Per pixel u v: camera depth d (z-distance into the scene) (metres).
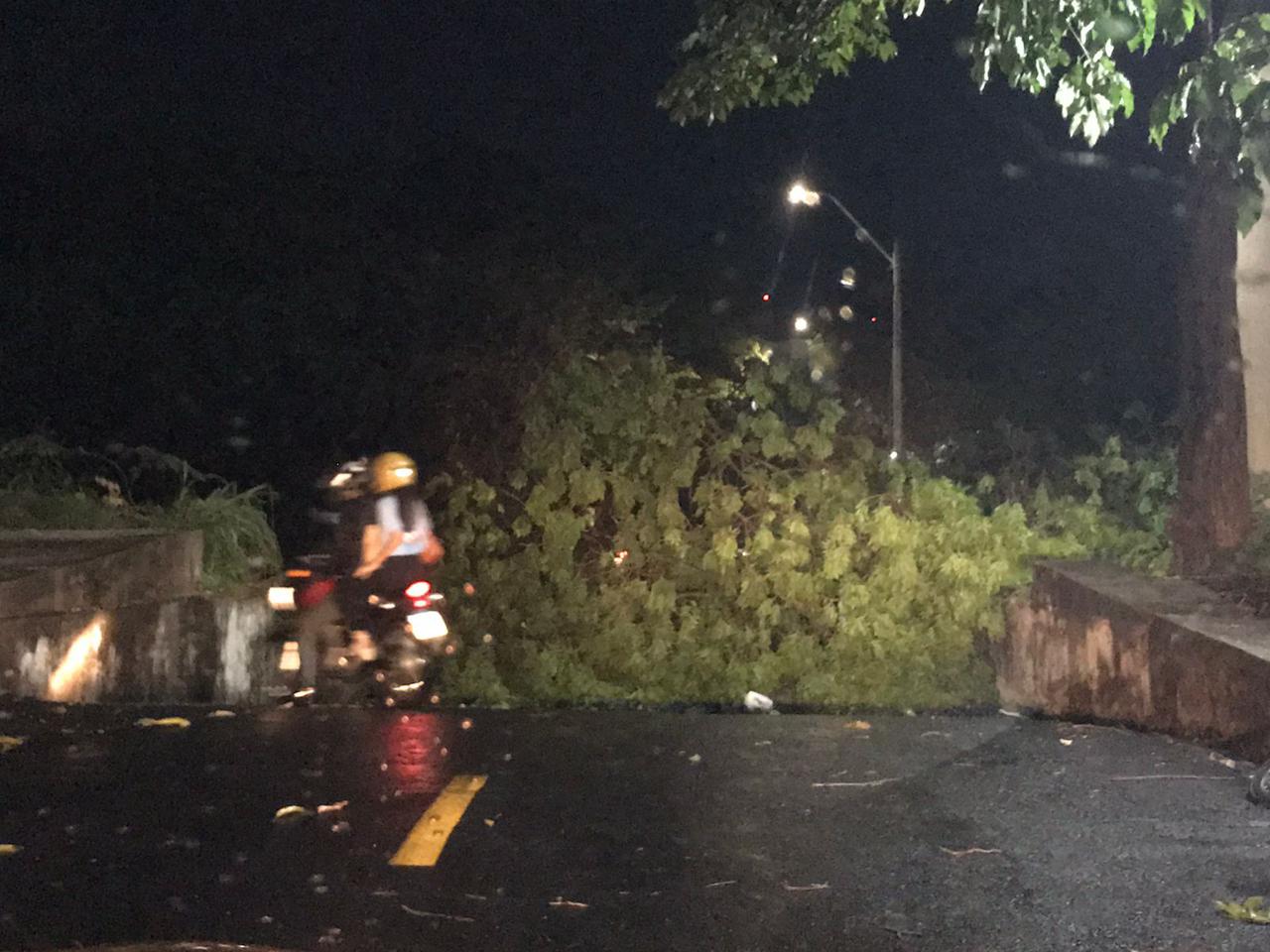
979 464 24.55
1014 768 7.87
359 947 5.22
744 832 6.66
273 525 18.78
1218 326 11.84
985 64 9.48
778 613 12.92
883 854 6.32
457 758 8.13
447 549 13.23
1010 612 12.35
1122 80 9.20
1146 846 6.38
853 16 11.72
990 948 5.24
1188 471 11.94
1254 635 8.42
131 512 14.81
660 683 12.83
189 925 5.38
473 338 23.58
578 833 6.63
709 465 13.58
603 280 25.59
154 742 8.41
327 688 10.91
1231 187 11.57
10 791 7.22
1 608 9.53
